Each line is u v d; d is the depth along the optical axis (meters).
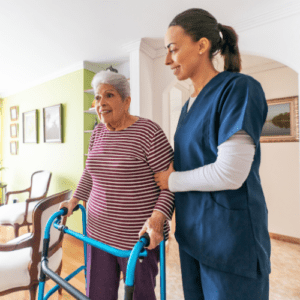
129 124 0.91
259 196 0.60
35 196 3.04
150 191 0.86
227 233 0.57
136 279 0.86
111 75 0.87
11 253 1.47
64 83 3.05
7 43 2.29
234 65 0.69
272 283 1.80
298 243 2.58
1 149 4.30
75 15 1.81
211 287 0.60
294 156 2.61
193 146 0.64
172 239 2.66
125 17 1.84
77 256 2.31
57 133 3.10
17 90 3.89
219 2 1.64
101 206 0.91
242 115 0.51
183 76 0.70
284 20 1.68
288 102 2.62
